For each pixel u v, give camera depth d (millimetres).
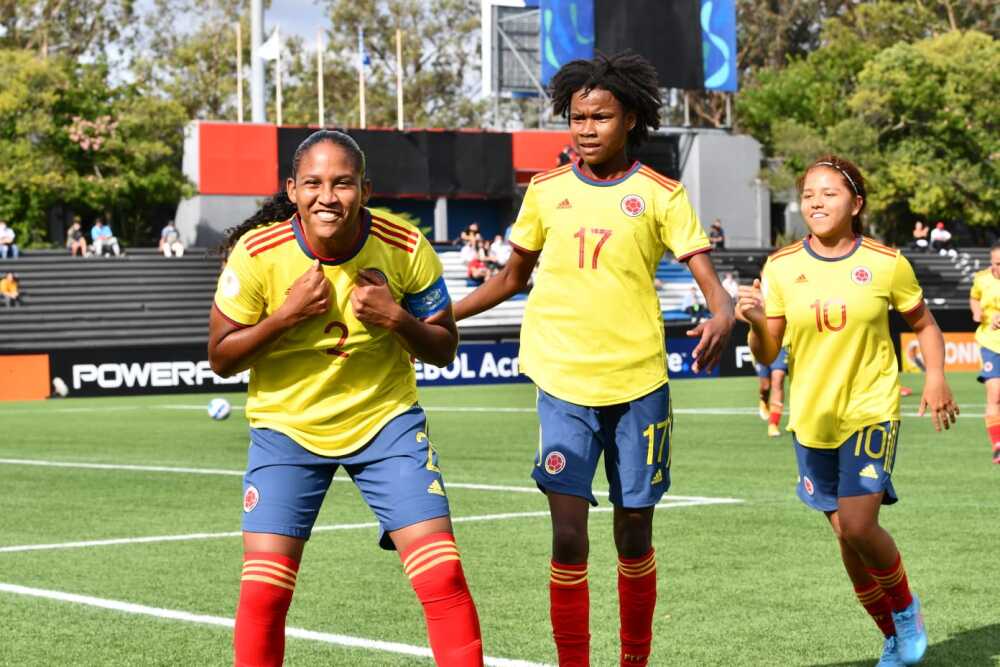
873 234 123625
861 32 161250
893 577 11664
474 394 59625
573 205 11188
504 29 106250
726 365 71438
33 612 14422
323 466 9453
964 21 162125
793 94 127250
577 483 10867
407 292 9500
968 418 41656
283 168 102062
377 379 9422
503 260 91812
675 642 12703
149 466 30750
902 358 70000
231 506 23516
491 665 11773
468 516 21438
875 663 11945
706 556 17344
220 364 9312
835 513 12109
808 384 12023
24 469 30156
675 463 29344
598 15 92062
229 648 12734
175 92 150000
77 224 89875
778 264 12258
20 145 95062
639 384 10969
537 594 15055
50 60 99000
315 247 9148
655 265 11219
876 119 118875
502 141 106250
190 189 100062
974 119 117375
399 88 104375
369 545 18750
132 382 64375
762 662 11969
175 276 84562
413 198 105938
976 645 12531
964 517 20719
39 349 62656
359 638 13023
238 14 156125
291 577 9289
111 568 17188
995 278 28719
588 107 11039
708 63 95500
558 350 11094
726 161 110750
